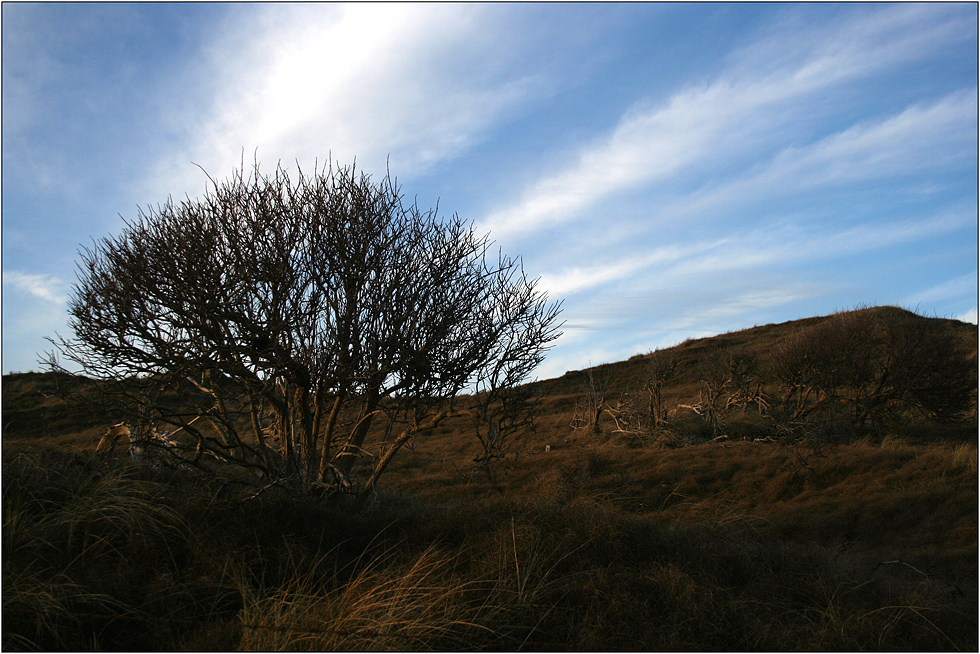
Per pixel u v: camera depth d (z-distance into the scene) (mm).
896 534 8562
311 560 4414
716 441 17984
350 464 6465
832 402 19781
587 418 22625
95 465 5727
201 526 4520
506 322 6449
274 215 5781
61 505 4434
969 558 6941
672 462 14180
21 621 3041
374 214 6168
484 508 6289
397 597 3664
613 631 3762
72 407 5949
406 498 8648
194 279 5168
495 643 3516
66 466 5387
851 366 19594
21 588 3250
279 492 5719
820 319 41125
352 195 6160
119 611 3387
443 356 6051
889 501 9734
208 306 5242
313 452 6332
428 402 6297
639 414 20844
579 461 14406
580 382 35656
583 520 5699
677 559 5055
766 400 21109
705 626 3926
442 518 5898
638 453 15617
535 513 6035
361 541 5305
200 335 5508
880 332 20094
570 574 4508
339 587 4074
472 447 18734
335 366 5840
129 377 5625
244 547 4336
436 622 3533
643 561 5000
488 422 6660
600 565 4738
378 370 5840
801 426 17391
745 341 38688
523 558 4695
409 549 4965
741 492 11961
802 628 4027
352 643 3176
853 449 14164
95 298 5410
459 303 6227
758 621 4031
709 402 20953
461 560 4770
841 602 4582
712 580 4723
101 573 3611
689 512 9680
